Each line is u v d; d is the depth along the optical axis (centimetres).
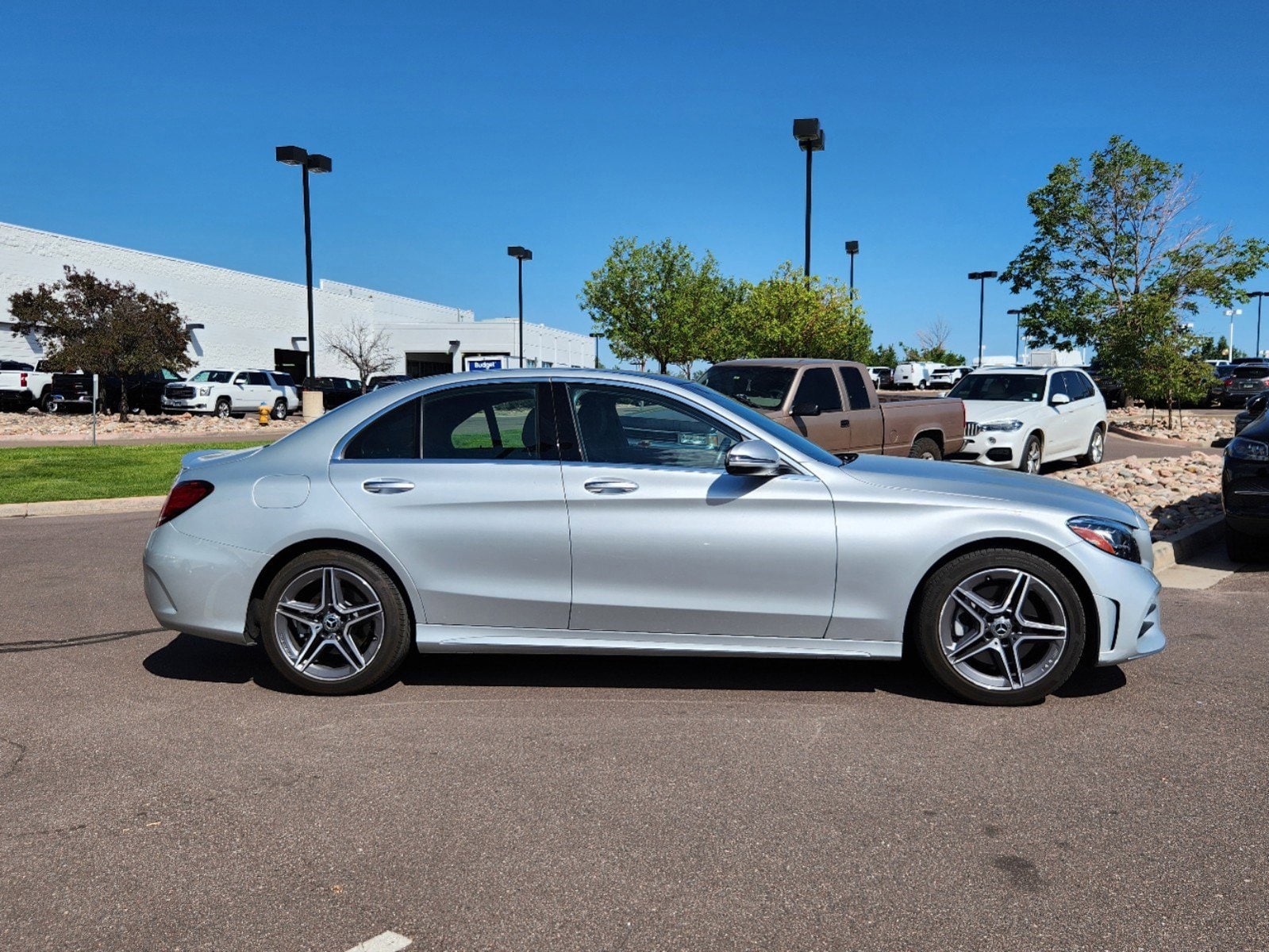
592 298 3628
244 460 491
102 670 521
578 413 479
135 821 341
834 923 276
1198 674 506
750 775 379
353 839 327
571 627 469
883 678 503
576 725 436
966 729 429
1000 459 1336
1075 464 1616
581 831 332
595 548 460
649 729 430
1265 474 782
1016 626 454
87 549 870
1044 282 2614
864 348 2433
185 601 479
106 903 288
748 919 278
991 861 311
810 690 483
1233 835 328
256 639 492
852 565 454
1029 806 351
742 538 456
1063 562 456
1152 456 1792
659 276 3544
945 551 451
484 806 353
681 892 293
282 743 416
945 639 458
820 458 484
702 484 460
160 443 2119
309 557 470
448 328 5772
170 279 4103
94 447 1827
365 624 484
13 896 292
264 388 3195
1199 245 2419
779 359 1105
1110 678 501
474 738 421
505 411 482
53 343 2845
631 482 461
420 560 467
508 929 273
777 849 320
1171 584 743
